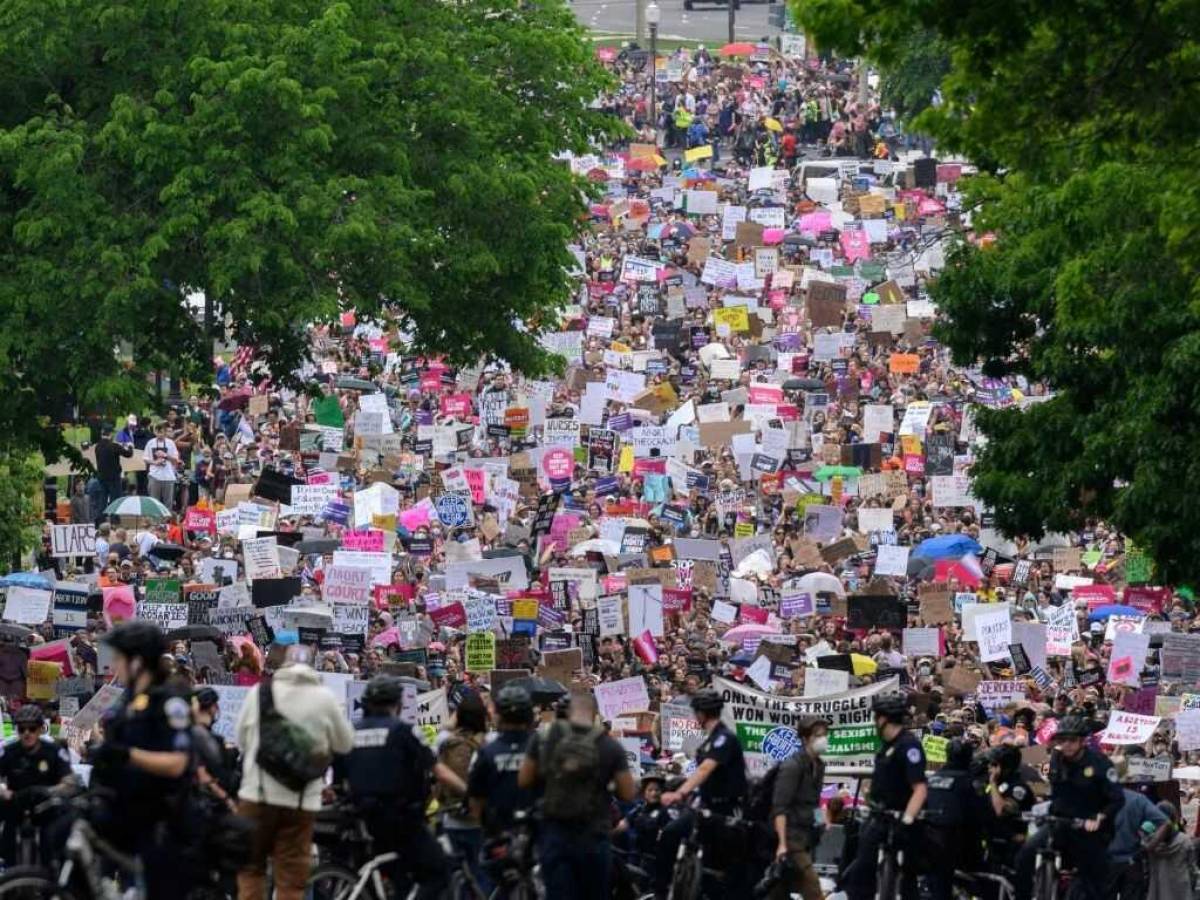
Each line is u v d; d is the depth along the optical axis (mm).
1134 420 86125
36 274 127125
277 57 132375
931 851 62094
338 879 53438
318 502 132375
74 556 125062
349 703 86188
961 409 165500
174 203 130125
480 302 147875
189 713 46250
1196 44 61469
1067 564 134250
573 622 114188
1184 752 96062
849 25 61625
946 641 112125
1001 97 62656
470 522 133500
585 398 159250
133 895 47000
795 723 75312
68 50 131375
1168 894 70125
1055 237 87500
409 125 144250
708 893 60844
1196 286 74438
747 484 151625
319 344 197000
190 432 159000
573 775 51625
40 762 59125
